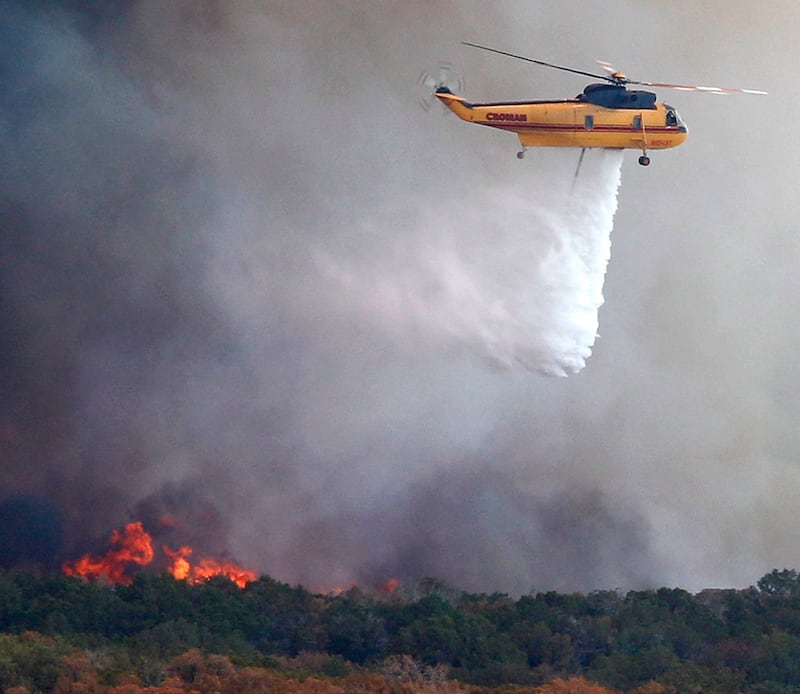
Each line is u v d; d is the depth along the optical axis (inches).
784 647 2758.4
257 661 2672.2
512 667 2704.2
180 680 2482.8
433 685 2541.8
